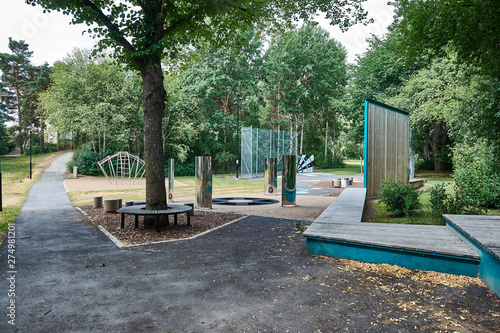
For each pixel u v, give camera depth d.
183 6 9.92
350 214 8.47
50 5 8.16
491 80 11.34
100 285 4.47
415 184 20.34
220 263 5.50
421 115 25.94
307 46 49.16
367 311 3.63
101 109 33.19
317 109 54.09
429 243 5.36
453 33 9.81
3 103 54.94
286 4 11.52
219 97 44.69
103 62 34.28
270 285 4.45
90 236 7.70
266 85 49.84
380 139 15.81
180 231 8.30
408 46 11.00
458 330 3.21
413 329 3.22
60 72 33.62
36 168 34.91
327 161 55.16
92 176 33.03
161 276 4.84
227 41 12.06
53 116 33.38
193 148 44.91
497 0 8.61
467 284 4.45
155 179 8.96
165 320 3.42
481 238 4.80
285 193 13.48
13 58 55.41
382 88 35.94
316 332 3.15
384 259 5.39
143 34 8.47
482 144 14.05
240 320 3.42
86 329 3.22
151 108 8.90
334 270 5.09
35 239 7.37
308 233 6.09
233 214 11.20
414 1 10.23
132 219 10.18
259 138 36.09
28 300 3.95
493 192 10.42
